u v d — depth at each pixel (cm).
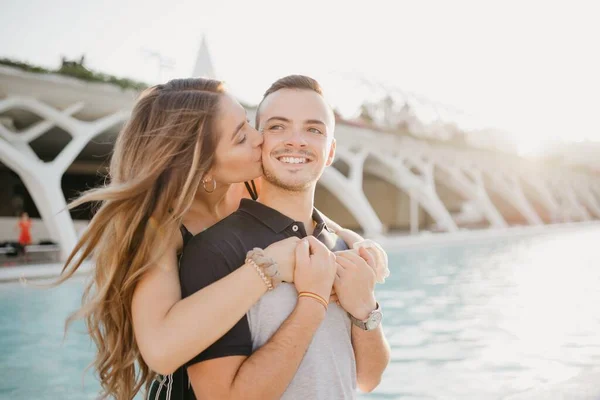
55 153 2330
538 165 3831
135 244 132
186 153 134
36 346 589
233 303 116
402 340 583
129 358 139
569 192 4388
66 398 425
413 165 2856
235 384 118
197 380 123
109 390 145
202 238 132
